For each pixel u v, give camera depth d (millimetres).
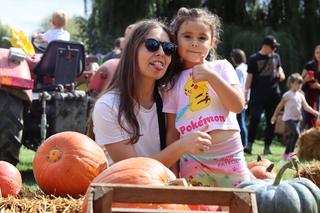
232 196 2107
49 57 6820
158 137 3562
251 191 2105
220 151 3475
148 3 24266
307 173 5371
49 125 6637
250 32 23125
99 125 3453
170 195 2098
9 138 5992
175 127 3590
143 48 3406
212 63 3598
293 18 23984
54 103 6578
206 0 25031
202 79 3311
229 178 3492
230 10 24688
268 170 4520
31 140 6941
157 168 2736
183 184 2545
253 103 10859
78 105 6652
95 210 2064
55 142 3510
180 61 3625
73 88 6816
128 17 24594
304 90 11211
